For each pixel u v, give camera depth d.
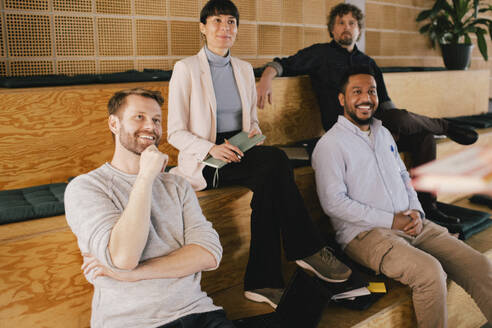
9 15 2.71
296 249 2.05
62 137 2.37
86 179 1.44
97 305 1.45
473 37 6.18
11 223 1.72
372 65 3.39
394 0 5.07
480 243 2.79
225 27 2.19
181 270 1.45
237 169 2.16
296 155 2.81
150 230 1.45
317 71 3.35
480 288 2.22
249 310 2.07
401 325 2.22
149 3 3.28
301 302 1.96
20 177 2.27
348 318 2.03
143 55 3.32
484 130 4.08
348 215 2.27
